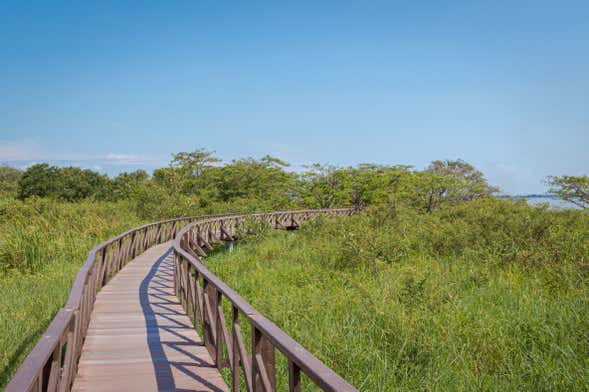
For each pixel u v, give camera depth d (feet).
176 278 30.63
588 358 18.38
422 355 18.89
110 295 30.55
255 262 45.60
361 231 44.62
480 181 156.15
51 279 35.06
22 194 153.17
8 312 26.00
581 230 41.75
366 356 18.71
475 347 19.81
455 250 41.88
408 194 116.78
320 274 36.60
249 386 12.75
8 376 18.04
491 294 28.09
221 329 16.66
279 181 163.84
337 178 151.02
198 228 56.34
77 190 158.81
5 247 40.16
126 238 44.65
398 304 24.79
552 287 28.94
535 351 19.39
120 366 17.21
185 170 154.71
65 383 13.07
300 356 7.95
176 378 16.05
